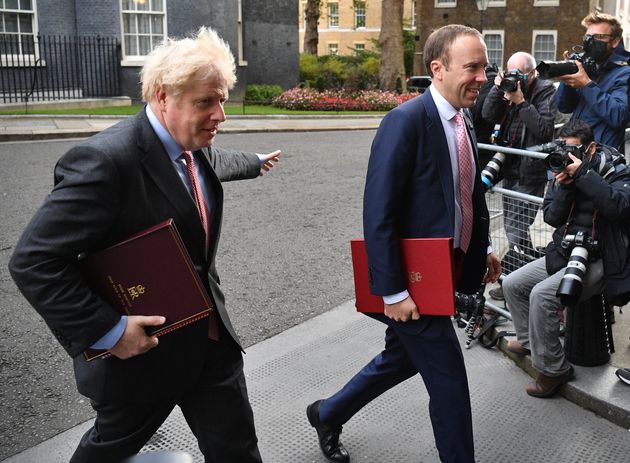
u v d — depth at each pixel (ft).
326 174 34.37
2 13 57.82
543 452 10.43
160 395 7.03
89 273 6.49
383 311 8.97
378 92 78.02
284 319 16.10
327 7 153.89
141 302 6.55
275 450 10.61
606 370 12.12
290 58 80.59
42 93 58.08
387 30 87.35
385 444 10.77
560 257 11.53
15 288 17.97
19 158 35.53
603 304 12.05
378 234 8.19
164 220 6.73
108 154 6.32
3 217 24.14
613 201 10.50
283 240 22.62
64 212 6.14
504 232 15.84
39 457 10.64
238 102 72.13
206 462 7.80
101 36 62.08
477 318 13.94
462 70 8.19
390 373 9.54
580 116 14.12
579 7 103.30
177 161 7.02
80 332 6.24
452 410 8.46
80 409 12.12
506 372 12.95
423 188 8.39
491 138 16.39
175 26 64.44
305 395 12.35
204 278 7.16
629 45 80.38
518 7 106.32
